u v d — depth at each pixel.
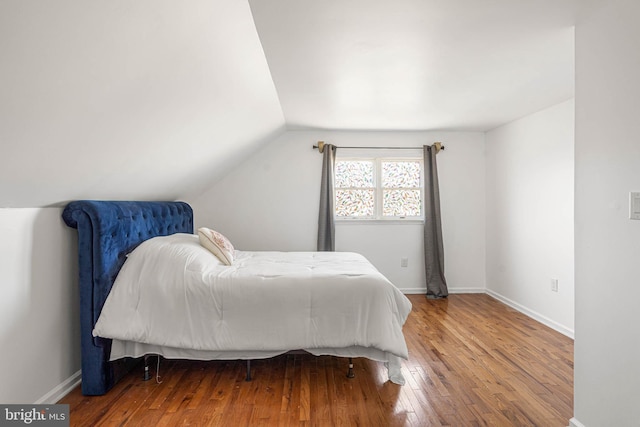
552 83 2.79
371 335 2.25
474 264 4.68
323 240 4.47
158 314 2.22
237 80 2.30
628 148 1.52
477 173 4.66
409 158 4.65
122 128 1.84
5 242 1.77
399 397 2.12
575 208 1.83
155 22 1.33
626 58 1.53
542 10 1.71
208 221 4.53
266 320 2.28
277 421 1.89
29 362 1.91
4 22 0.94
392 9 1.71
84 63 1.27
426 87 2.87
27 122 1.34
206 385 2.28
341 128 4.43
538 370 2.46
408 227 4.65
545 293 3.49
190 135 2.57
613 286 1.61
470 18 1.80
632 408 1.52
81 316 2.12
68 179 1.92
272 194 4.55
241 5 1.62
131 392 2.19
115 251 2.31
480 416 1.92
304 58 2.29
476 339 3.05
